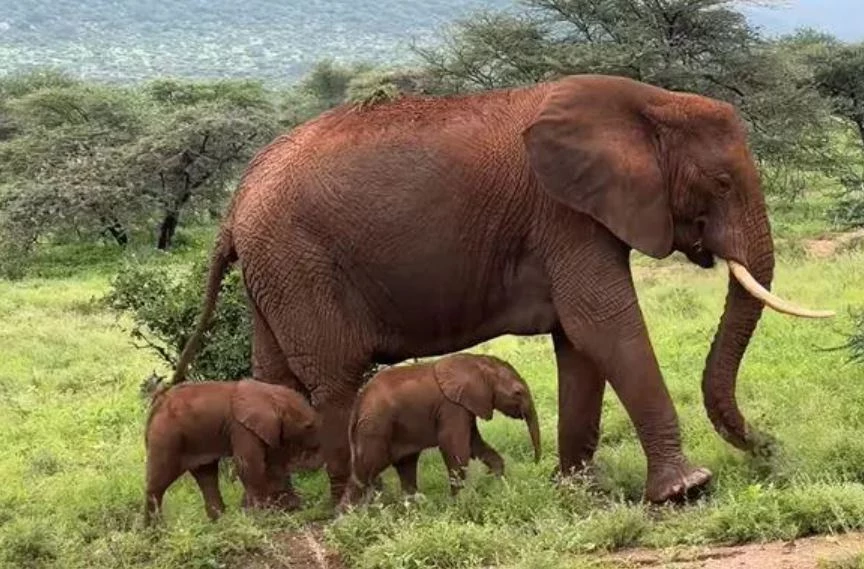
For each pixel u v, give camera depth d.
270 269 9.57
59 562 8.59
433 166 9.17
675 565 7.14
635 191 8.73
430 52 42.59
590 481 9.16
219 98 57.75
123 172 43.69
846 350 13.65
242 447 9.30
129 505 10.31
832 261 24.86
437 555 7.81
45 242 46.88
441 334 9.55
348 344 9.52
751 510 7.69
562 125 8.83
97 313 27.09
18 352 21.00
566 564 7.20
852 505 7.63
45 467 12.30
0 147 50.84
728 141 8.91
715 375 9.18
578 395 9.53
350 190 9.30
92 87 58.75
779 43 49.28
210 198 45.88
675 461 8.78
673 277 25.81
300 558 8.46
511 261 9.18
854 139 49.44
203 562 8.38
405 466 9.61
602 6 39.22
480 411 9.12
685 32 38.78
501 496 8.77
